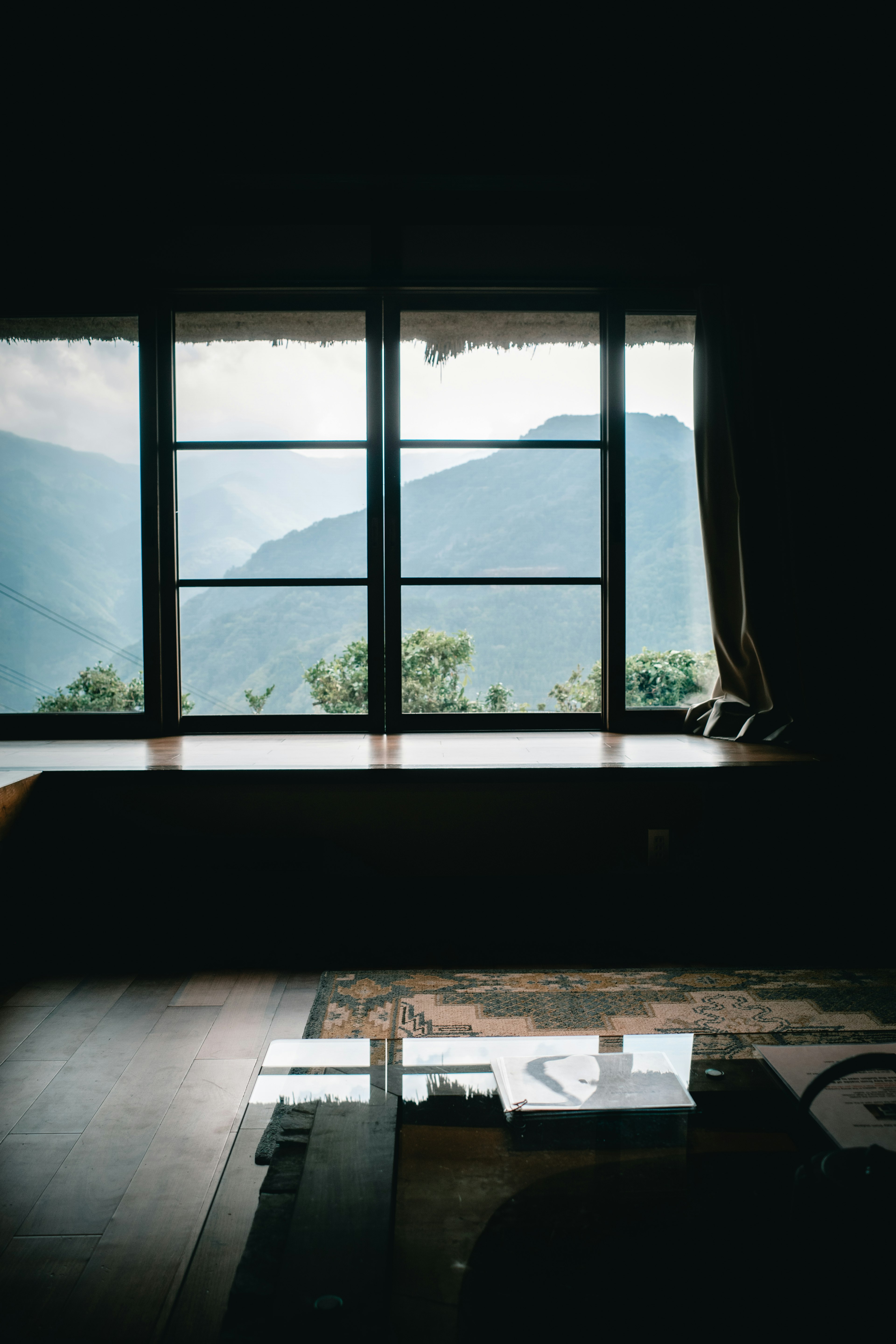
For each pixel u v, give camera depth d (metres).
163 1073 1.74
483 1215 0.85
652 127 2.94
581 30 2.62
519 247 3.26
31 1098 1.64
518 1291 0.75
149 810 2.58
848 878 2.64
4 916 2.42
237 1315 0.70
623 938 2.46
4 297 3.26
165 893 2.59
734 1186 0.90
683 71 2.77
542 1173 0.92
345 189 3.18
